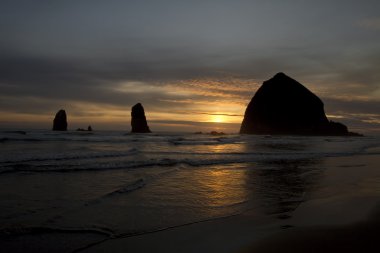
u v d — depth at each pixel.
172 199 7.10
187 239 4.70
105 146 22.69
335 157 18.12
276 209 6.52
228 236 4.84
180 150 20.45
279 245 4.46
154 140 31.42
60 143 24.62
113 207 6.24
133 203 6.60
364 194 8.12
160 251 4.23
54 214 5.62
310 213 6.22
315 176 10.98
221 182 9.40
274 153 18.73
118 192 7.45
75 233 4.77
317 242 4.56
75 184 8.26
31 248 4.15
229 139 36.62
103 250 4.20
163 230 5.06
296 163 14.70
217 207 6.59
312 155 18.33
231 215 6.03
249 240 4.66
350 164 14.78
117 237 4.69
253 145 27.72
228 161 14.45
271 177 10.56
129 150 18.67
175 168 11.86
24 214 5.53
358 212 6.32
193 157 15.80
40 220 5.25
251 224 5.47
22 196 6.77
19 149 18.17
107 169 11.03
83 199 6.74
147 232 4.95
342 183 9.73
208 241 4.63
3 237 4.48
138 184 8.33
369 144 33.31
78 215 5.63
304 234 4.91
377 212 6.32
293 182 9.73
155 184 8.69
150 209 6.23
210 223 5.50
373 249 4.30
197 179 9.74
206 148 22.88
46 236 4.59
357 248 4.33
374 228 5.25
